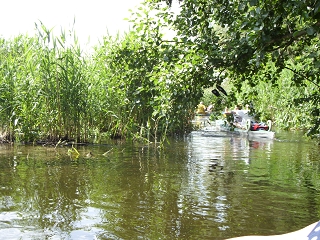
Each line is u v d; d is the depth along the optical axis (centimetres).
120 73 869
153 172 787
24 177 719
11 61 1220
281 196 616
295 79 767
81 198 590
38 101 1192
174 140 1399
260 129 1648
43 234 446
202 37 670
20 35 1270
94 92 1284
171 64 682
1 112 1191
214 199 594
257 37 555
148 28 749
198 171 805
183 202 576
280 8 520
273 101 1984
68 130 1209
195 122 2219
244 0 522
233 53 601
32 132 1179
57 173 760
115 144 1226
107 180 709
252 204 571
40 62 1188
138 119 1363
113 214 518
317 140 1406
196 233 457
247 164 898
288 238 258
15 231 454
